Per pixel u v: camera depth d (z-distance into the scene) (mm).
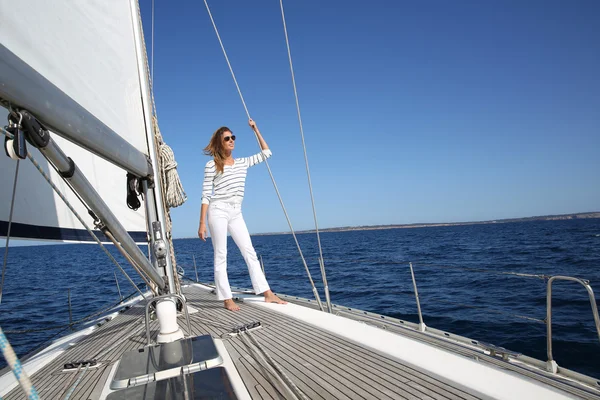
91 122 1320
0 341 553
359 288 9477
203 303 3719
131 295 4887
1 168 2439
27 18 1503
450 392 1456
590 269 11008
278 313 2963
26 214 2645
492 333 5051
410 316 6266
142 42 2424
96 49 1919
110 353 2240
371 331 2248
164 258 2291
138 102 2322
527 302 6836
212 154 3414
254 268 3453
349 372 1688
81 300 8812
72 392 1662
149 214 2340
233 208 3402
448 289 8594
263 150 3580
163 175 2887
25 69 975
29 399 557
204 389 1484
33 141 1037
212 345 1951
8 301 8891
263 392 1539
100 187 3531
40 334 5906
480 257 16734
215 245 3342
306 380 1633
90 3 1877
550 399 1355
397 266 14547
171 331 2152
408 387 1514
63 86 1698
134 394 1479
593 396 1383
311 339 2193
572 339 4641
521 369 1748
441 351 1838
